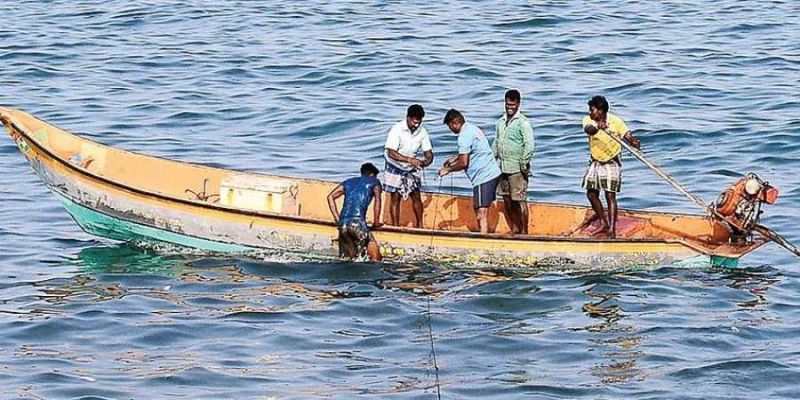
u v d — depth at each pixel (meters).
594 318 45.53
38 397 38.25
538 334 43.94
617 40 99.38
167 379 39.75
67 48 97.12
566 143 72.62
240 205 52.41
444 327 44.56
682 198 62.75
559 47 97.12
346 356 41.84
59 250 53.31
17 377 39.81
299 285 48.59
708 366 41.28
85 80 87.56
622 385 39.78
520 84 86.12
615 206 51.31
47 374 40.03
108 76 88.69
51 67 91.19
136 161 54.09
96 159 54.00
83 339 43.19
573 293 47.91
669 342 43.34
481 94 83.75
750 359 41.84
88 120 77.69
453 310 46.12
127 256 52.22
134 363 41.12
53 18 108.31
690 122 76.06
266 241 51.06
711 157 69.50
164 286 48.50
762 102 80.44
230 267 50.53
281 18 108.44
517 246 50.22
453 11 111.31
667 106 80.38
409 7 113.19
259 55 94.50
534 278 49.44
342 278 49.28
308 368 40.81
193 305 46.41
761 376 40.59
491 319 45.34
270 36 101.25
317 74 88.94
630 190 63.91
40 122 53.78
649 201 62.12
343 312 45.75
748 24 104.81
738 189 50.78
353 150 71.56
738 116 77.31
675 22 106.38
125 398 38.38
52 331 43.81
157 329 43.94
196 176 53.94
